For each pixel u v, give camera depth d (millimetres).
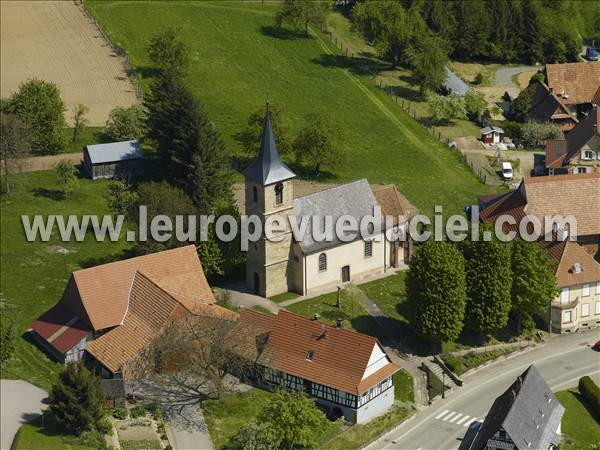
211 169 173250
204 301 145875
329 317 151500
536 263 150125
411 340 150000
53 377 135000
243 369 136625
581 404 138875
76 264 162125
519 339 154000
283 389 128000
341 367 132500
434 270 142750
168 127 179625
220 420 129625
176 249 147750
